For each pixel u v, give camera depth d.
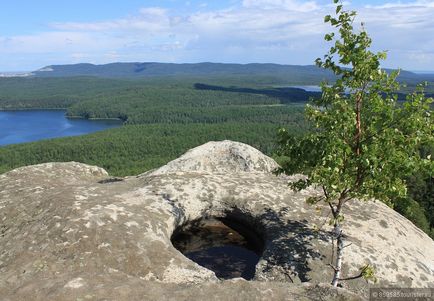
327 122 12.35
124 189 19.77
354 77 12.27
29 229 15.05
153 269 13.41
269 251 16.30
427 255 17.42
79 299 9.72
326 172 11.97
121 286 10.39
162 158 169.62
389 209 21.22
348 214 19.09
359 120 12.48
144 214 16.55
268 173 24.14
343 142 11.76
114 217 15.59
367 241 16.94
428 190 74.94
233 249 18.30
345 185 12.32
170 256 14.18
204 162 27.56
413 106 11.80
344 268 15.20
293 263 15.45
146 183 20.73
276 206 19.27
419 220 60.59
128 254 13.82
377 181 12.14
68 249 13.75
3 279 11.98
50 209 16.22
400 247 17.08
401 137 11.59
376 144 11.66
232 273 16.39
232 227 19.75
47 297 9.77
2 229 16.00
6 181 22.64
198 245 18.53
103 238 14.30
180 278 13.20
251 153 28.02
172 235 18.06
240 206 19.52
